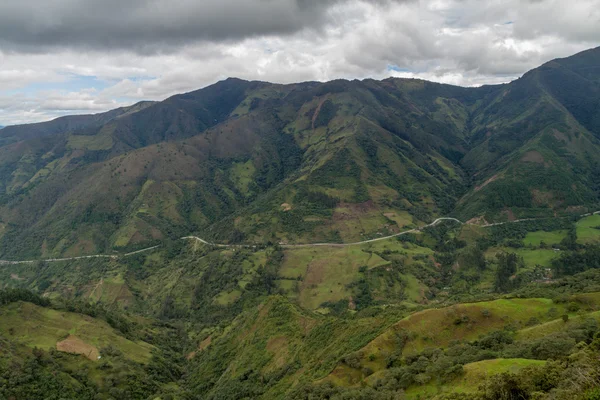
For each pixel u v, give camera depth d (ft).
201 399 320.91
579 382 141.18
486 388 159.43
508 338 225.76
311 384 238.68
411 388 198.49
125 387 307.17
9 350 292.40
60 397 272.10
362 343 260.62
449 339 241.96
